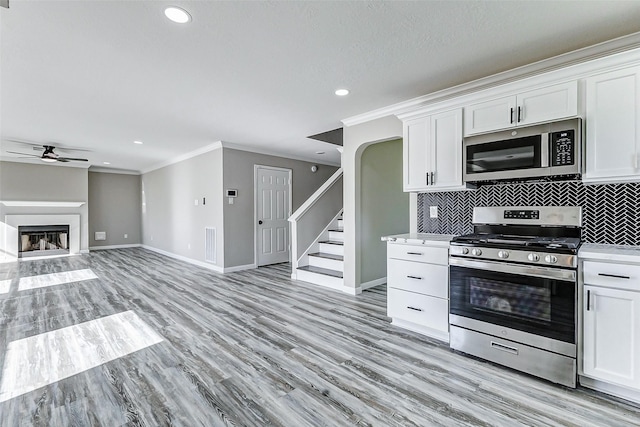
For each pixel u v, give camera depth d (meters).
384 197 4.52
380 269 4.52
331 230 5.61
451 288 2.49
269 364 2.27
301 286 4.50
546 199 2.49
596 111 2.04
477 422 1.65
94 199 8.24
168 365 2.25
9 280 4.84
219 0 1.71
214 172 5.65
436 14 1.86
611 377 1.81
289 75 2.70
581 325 1.92
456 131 2.70
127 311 3.40
